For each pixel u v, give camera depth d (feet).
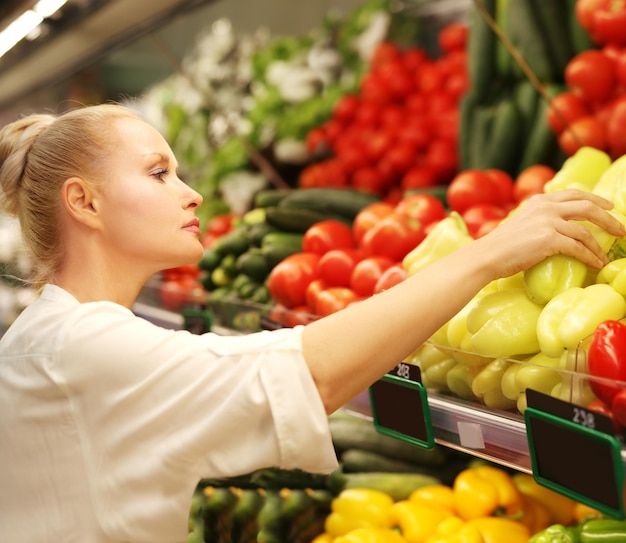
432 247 5.52
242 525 6.33
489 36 9.00
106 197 4.53
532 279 4.22
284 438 3.73
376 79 11.69
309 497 6.08
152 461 3.92
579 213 4.10
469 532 5.13
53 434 4.16
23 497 4.26
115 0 7.97
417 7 12.14
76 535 4.14
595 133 7.76
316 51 12.88
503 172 8.27
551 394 3.75
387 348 3.79
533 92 8.55
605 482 3.26
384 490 5.86
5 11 8.45
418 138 10.67
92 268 4.62
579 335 3.89
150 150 4.59
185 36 13.33
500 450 4.01
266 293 7.82
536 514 5.38
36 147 4.70
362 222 7.17
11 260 5.98
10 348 4.44
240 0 12.99
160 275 10.11
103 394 4.02
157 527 4.04
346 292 6.27
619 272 4.12
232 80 13.14
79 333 4.11
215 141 12.89
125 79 13.66
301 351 3.81
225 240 8.52
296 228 8.07
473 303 4.54
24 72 11.12
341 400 3.88
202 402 3.85
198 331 7.27
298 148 11.79
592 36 8.09
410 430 4.46
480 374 4.09
